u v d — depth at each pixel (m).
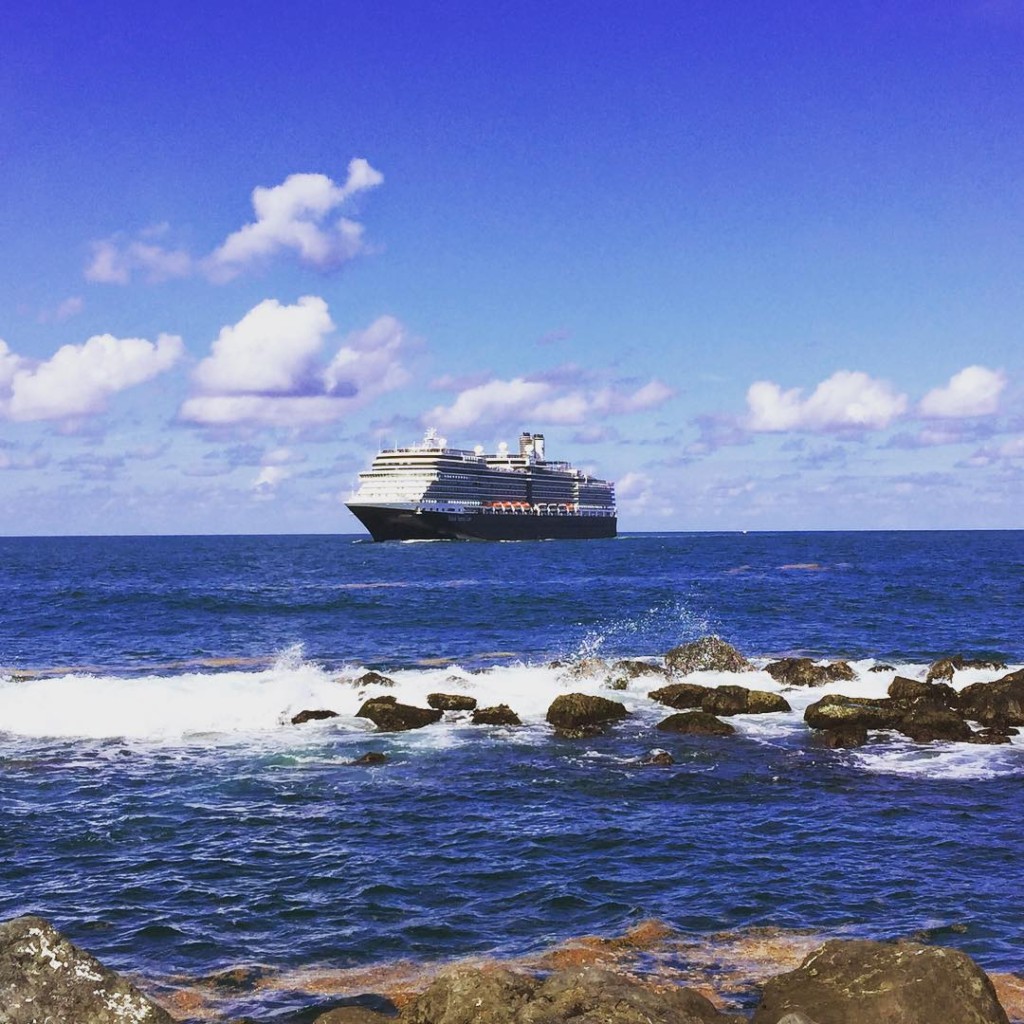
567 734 25.98
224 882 15.42
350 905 14.45
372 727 26.73
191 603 66.19
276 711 28.05
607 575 101.69
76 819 18.73
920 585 79.06
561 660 39.09
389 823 18.50
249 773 22.16
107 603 66.81
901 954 10.00
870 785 21.14
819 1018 9.49
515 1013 9.40
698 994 10.34
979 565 115.25
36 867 16.14
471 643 46.59
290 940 13.24
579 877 15.55
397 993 11.62
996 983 11.61
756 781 21.50
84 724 26.50
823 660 39.66
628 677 33.69
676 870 15.87
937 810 19.25
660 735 25.95
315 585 89.25
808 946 12.86
